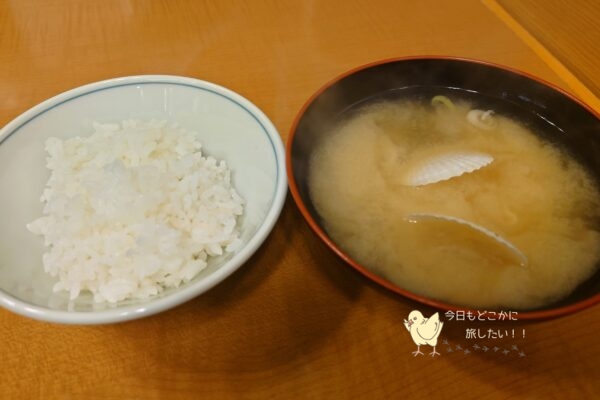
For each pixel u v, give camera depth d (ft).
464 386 0.45
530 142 0.60
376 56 0.84
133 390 0.45
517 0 0.98
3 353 0.47
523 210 0.53
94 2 0.98
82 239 0.53
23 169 0.59
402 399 0.44
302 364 0.46
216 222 0.55
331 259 0.55
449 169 0.57
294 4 0.96
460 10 0.95
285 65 0.82
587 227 0.51
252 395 0.44
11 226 0.53
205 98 0.65
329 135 0.61
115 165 0.58
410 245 0.50
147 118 0.69
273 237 0.58
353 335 0.49
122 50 0.86
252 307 0.51
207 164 0.62
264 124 0.59
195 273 0.51
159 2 0.97
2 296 0.43
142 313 0.41
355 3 0.97
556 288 0.45
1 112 0.74
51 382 0.45
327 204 0.54
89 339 0.48
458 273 0.47
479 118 0.63
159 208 0.56
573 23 0.92
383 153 0.60
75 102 0.65
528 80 0.60
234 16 0.93
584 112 0.56
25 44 0.87
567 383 0.45
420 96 0.65
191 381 0.45
